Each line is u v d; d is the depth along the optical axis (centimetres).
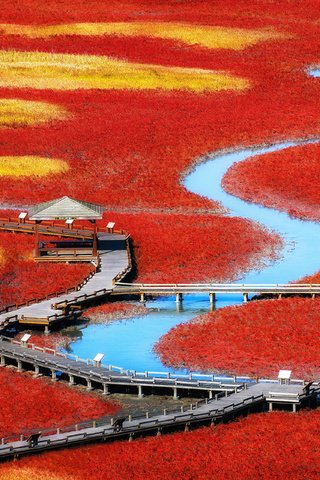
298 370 16212
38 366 16150
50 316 17650
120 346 17188
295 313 18038
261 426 14650
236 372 16225
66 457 13912
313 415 15000
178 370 16362
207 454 14000
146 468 13700
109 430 14262
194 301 19012
